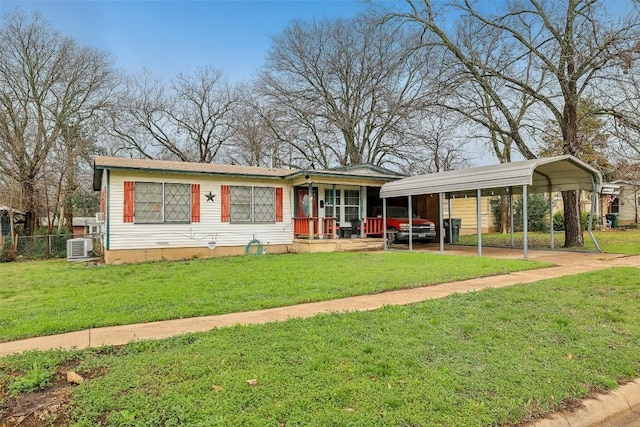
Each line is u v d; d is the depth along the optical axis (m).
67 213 27.06
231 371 3.59
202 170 14.02
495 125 17.55
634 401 3.44
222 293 7.19
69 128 23.14
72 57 22.39
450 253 14.23
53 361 3.90
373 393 3.20
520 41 15.77
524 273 9.27
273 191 15.88
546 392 3.32
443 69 16.92
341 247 15.88
